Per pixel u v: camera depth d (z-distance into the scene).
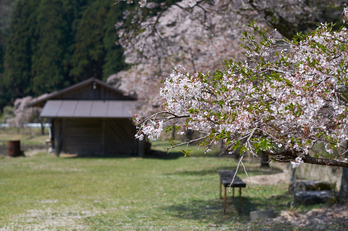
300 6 9.17
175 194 13.14
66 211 10.06
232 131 4.62
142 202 11.70
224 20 12.31
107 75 60.94
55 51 67.31
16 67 72.38
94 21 66.50
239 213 9.60
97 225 8.48
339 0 9.02
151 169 20.89
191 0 8.22
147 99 20.61
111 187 14.71
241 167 20.34
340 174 12.91
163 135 45.00
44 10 70.88
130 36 12.54
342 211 8.30
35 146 38.16
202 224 8.65
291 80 4.65
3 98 75.00
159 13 12.48
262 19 9.62
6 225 8.18
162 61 17.81
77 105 27.39
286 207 9.91
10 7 86.12
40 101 28.03
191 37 17.70
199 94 5.04
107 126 29.28
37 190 13.66
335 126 4.64
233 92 4.94
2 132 61.41
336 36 4.87
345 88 4.85
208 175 17.83
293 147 4.59
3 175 17.55
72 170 20.11
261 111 4.63
